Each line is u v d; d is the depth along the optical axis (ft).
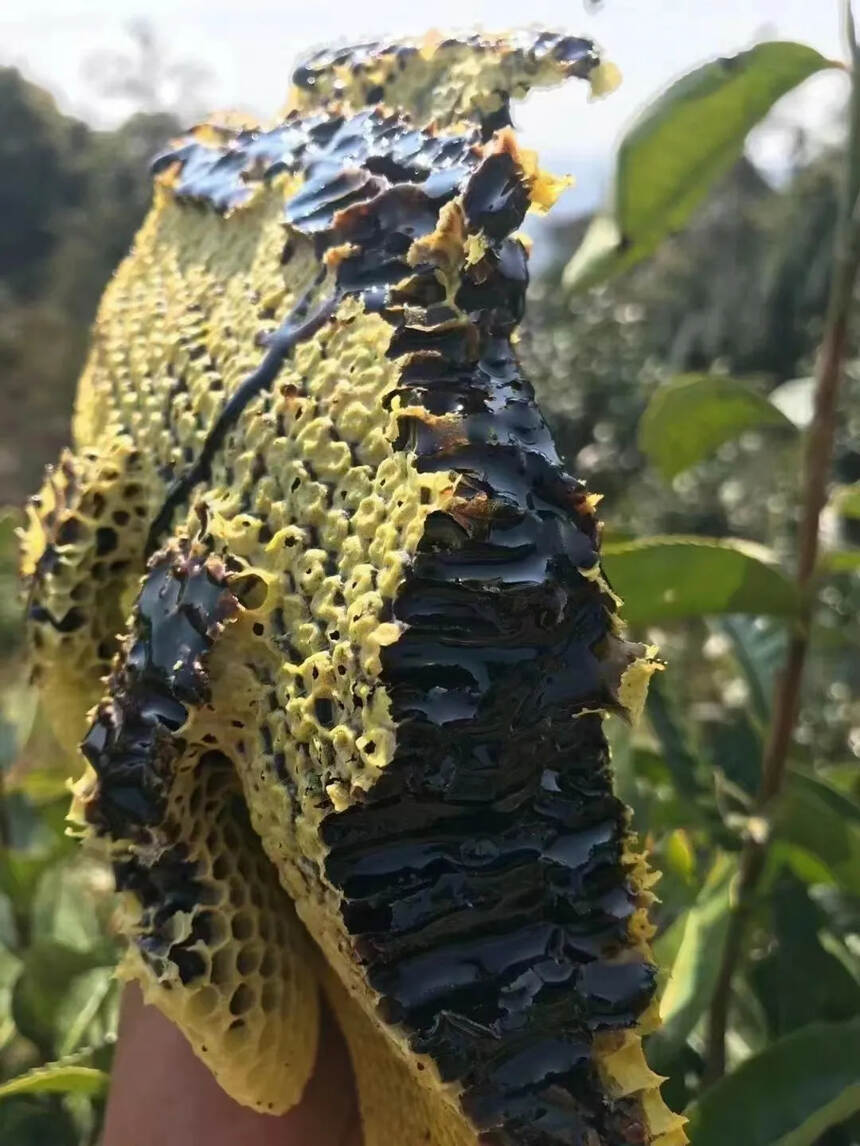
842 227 0.79
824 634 1.40
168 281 0.72
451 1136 0.56
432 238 0.54
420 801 0.49
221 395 0.62
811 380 1.09
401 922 0.50
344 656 0.50
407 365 0.52
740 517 3.13
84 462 0.71
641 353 4.27
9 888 1.10
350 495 0.53
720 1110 0.70
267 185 0.67
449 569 0.48
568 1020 0.50
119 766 0.59
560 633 0.49
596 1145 0.50
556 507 0.50
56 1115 0.98
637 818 0.92
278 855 0.58
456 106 0.69
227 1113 0.74
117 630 0.74
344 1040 0.74
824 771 1.13
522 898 0.50
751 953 1.04
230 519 0.57
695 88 0.79
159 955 0.60
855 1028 0.71
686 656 2.18
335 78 0.75
